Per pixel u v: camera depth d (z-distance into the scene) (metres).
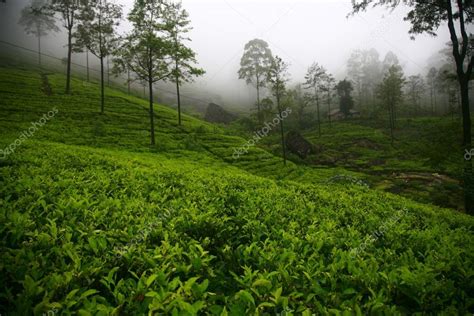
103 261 4.47
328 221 8.12
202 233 6.13
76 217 6.04
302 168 41.25
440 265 5.00
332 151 59.25
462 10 20.47
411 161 50.31
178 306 3.48
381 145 64.69
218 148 40.12
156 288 3.79
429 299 4.10
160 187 11.20
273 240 6.23
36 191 7.73
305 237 6.30
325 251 5.90
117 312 3.39
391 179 39.16
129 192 10.12
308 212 9.46
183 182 12.70
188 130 46.25
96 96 56.00
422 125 77.88
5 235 5.05
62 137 31.16
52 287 3.60
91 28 46.56
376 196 17.28
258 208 8.80
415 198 29.20
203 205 8.60
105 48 46.34
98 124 36.75
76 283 3.87
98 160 17.08
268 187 14.82
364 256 5.73
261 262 4.80
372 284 4.33
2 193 7.77
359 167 48.50
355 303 3.73
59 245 4.83
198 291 3.77
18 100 43.47
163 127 45.25
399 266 5.14
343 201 12.96
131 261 4.56
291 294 3.79
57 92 53.28
